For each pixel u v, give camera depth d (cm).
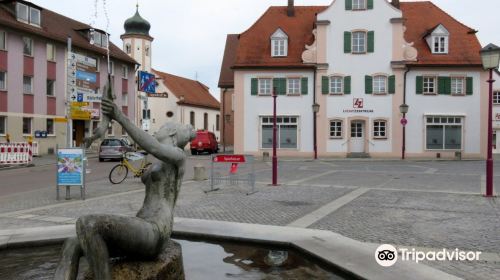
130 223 413
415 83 3638
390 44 3650
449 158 3550
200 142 4403
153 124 6662
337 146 3703
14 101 3559
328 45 3697
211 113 7819
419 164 2939
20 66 3616
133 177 1931
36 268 593
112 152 3086
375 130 3678
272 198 1292
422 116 3634
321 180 1848
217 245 717
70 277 372
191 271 580
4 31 3475
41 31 3794
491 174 1338
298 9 4191
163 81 6662
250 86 3759
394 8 3634
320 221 939
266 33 3959
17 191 1542
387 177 1989
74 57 1977
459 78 3625
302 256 656
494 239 779
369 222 929
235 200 1253
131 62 4962
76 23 4691
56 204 1205
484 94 3612
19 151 2631
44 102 3875
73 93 2023
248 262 623
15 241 696
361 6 3675
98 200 1275
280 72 3738
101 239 381
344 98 3691
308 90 3722
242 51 3834
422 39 3819
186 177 1945
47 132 3888
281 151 3738
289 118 3738
